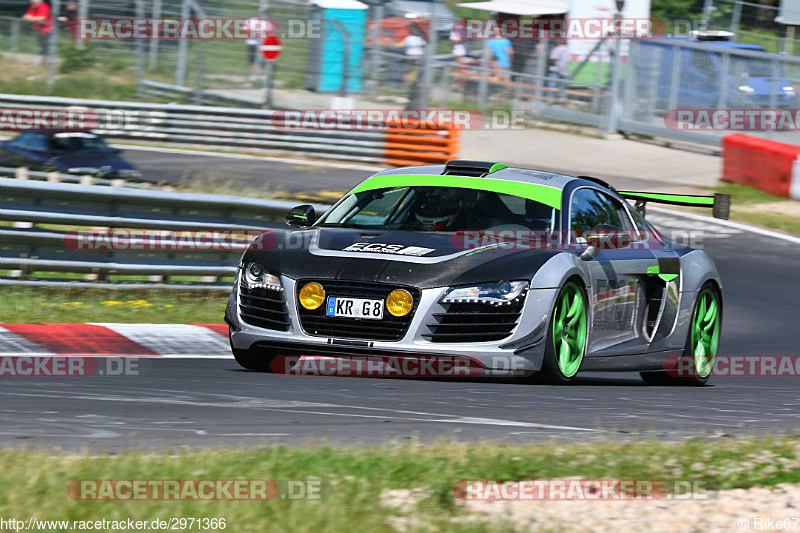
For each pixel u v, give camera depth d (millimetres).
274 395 19203
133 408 17250
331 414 17203
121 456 12469
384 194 24656
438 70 90500
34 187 31844
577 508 11750
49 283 32531
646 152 84562
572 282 22172
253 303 22297
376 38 85938
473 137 85312
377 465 12703
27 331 27547
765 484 13133
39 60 89250
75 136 57156
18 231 31969
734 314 40812
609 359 23781
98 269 33156
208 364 24500
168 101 87438
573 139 87688
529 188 24375
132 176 56625
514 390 20891
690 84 85750
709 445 14992
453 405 18672
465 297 20797
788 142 81812
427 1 88250
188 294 34781
